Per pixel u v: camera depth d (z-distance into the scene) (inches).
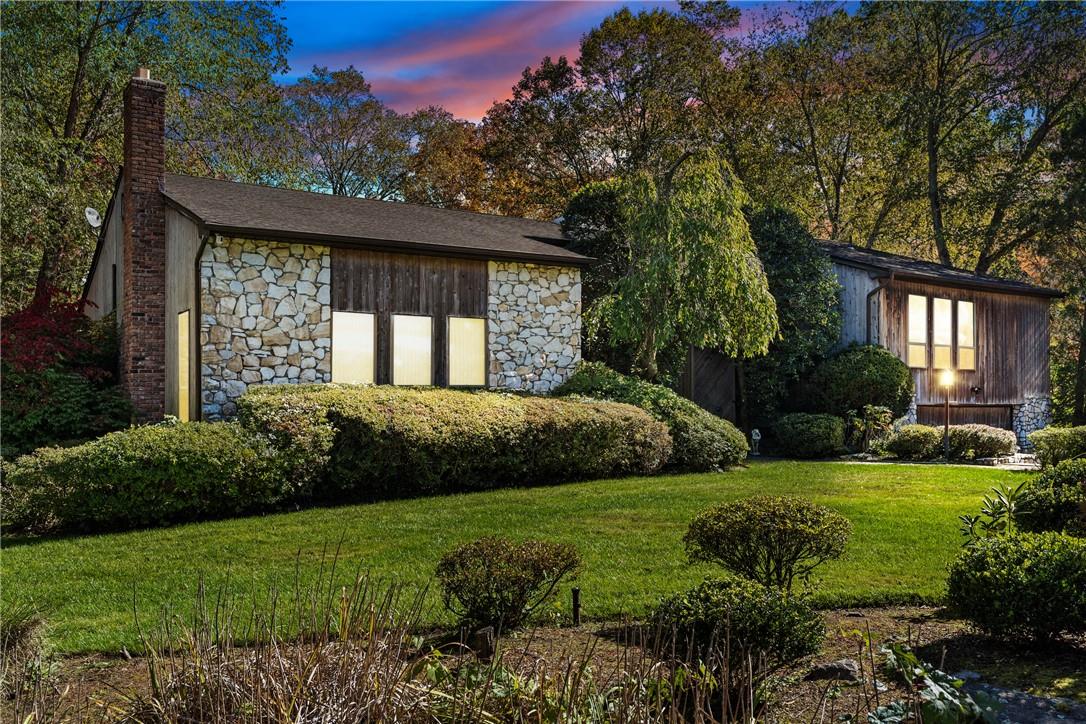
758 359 702.5
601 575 229.6
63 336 569.0
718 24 1046.4
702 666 109.6
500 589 167.9
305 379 492.4
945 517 310.2
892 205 1082.1
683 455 507.8
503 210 1149.1
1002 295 813.2
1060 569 161.9
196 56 794.2
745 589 150.3
